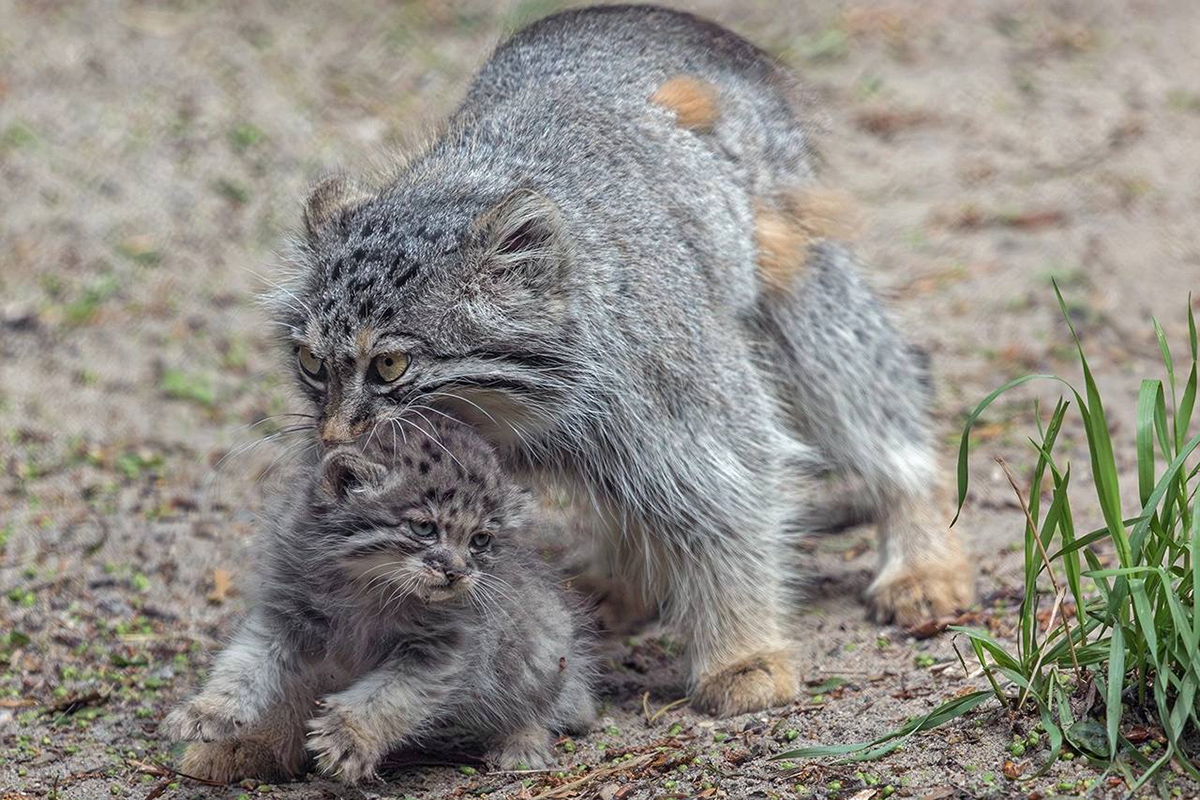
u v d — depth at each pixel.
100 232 17.56
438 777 8.48
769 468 9.97
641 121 10.21
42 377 15.01
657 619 10.85
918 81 21.20
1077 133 19.58
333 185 9.77
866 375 11.20
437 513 7.81
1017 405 13.84
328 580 8.05
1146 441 7.56
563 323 9.09
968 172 18.80
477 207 9.16
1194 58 21.67
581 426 9.34
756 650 9.60
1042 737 7.58
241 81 20.77
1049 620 9.67
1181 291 15.75
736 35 11.88
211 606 11.12
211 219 17.84
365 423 8.68
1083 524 11.48
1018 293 15.94
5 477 13.22
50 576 11.53
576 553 11.03
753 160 10.79
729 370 9.86
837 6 23.44
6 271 16.77
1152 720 7.47
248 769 8.59
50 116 19.64
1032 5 23.56
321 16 22.89
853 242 11.45
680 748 8.53
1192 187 18.03
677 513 9.59
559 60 10.76
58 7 22.55
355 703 7.86
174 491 13.00
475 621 8.16
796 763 8.00
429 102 20.28
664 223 9.80
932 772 7.57
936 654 9.70
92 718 9.57
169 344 15.62
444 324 8.78
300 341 9.05
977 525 11.85
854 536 12.20
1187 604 7.42
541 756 8.64
